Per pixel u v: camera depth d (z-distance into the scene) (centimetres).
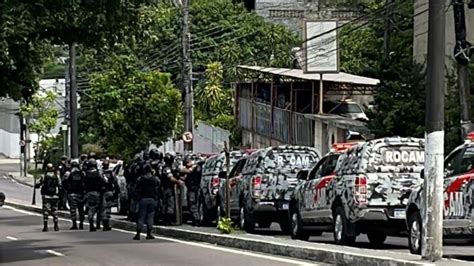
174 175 3450
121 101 5109
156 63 6475
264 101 6162
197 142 7050
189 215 3697
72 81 5038
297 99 5750
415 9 4659
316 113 5469
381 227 2270
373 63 5259
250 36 7594
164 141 5219
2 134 10994
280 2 8900
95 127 5272
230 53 7444
